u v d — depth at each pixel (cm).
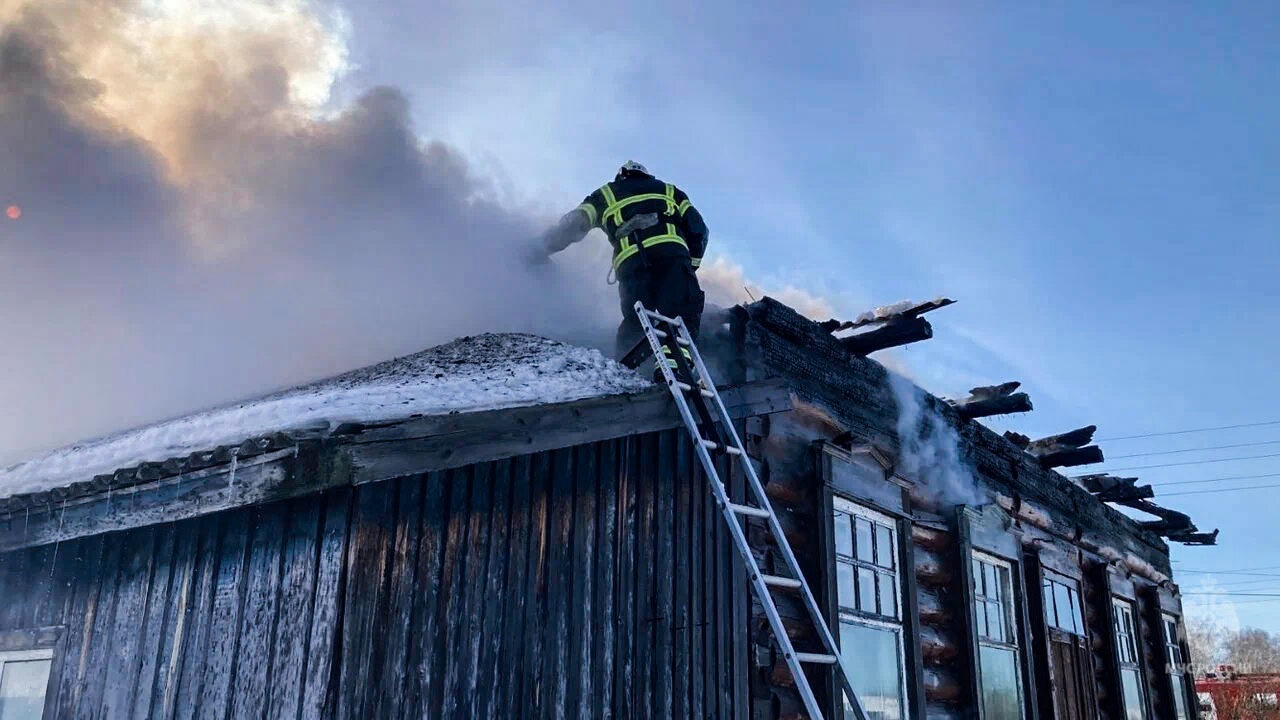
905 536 658
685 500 486
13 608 614
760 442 546
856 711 434
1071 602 957
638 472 494
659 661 458
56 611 589
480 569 479
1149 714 1103
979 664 707
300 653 457
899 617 636
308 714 442
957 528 739
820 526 563
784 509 554
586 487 496
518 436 445
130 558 562
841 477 600
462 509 486
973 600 718
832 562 561
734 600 476
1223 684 2405
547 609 475
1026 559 861
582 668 463
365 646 448
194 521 537
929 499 734
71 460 544
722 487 448
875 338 696
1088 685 937
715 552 481
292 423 414
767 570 513
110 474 484
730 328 618
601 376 515
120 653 543
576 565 482
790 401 501
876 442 690
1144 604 1213
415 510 477
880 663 609
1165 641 1204
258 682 469
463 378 489
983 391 830
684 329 550
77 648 566
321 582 461
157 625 530
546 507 494
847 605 588
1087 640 962
